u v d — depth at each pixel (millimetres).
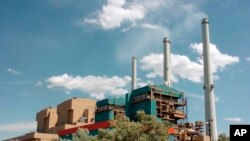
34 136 103625
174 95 83625
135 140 46125
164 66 110750
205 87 95625
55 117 124625
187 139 70500
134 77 121125
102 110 99188
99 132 55000
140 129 47094
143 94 81312
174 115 81562
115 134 49438
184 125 78000
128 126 48500
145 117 49219
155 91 80375
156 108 79375
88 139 62375
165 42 113188
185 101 84750
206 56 97750
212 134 89875
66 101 120000
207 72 96375
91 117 116312
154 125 46500
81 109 116938
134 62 122875
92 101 120062
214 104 94062
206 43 98875
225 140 69625
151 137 45594
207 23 101062
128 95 84875
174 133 68562
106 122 73938
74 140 63438
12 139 119812
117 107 98750
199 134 72562
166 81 108250
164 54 112188
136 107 82312
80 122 111375
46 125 125188
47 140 105312
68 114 117312
